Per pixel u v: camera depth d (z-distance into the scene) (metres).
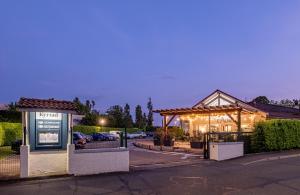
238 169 15.54
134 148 31.50
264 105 38.03
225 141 20.77
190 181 12.73
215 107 27.91
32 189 11.58
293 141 24.53
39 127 14.45
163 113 33.31
